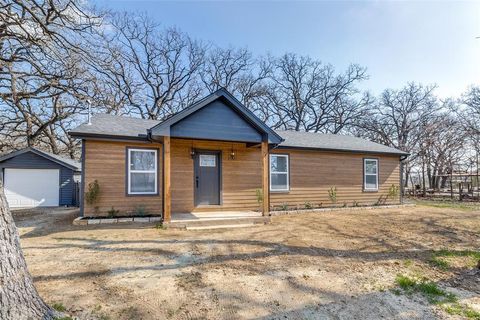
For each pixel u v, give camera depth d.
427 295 3.53
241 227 7.71
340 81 29.33
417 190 19.66
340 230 7.32
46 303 2.83
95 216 8.62
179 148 9.58
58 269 4.18
